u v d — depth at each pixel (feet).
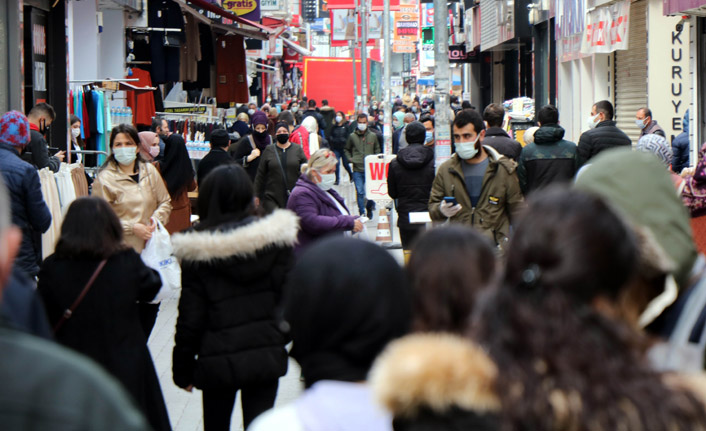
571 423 11.16
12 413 9.80
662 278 16.42
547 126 54.34
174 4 113.39
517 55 197.77
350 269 15.31
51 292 30.63
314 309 15.31
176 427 40.04
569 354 11.37
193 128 116.57
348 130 165.89
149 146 70.38
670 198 19.17
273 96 323.57
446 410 11.81
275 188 76.79
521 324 11.62
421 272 16.97
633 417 11.12
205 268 29.99
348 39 310.45
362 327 15.24
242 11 155.74
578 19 118.42
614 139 58.03
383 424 13.94
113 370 30.53
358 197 123.24
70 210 30.89
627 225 12.11
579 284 11.61
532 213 12.09
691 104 83.30
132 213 47.24
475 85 241.14
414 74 548.31
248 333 30.19
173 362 31.09
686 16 83.92
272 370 30.32
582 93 120.57
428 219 59.11
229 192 30.25
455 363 11.79
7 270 11.49
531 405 11.28
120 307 30.81
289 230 30.40
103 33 108.88
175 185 70.38
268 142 88.38
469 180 46.01
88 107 87.15
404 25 311.88
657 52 92.94
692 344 18.06
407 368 11.84
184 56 128.47
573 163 54.70
